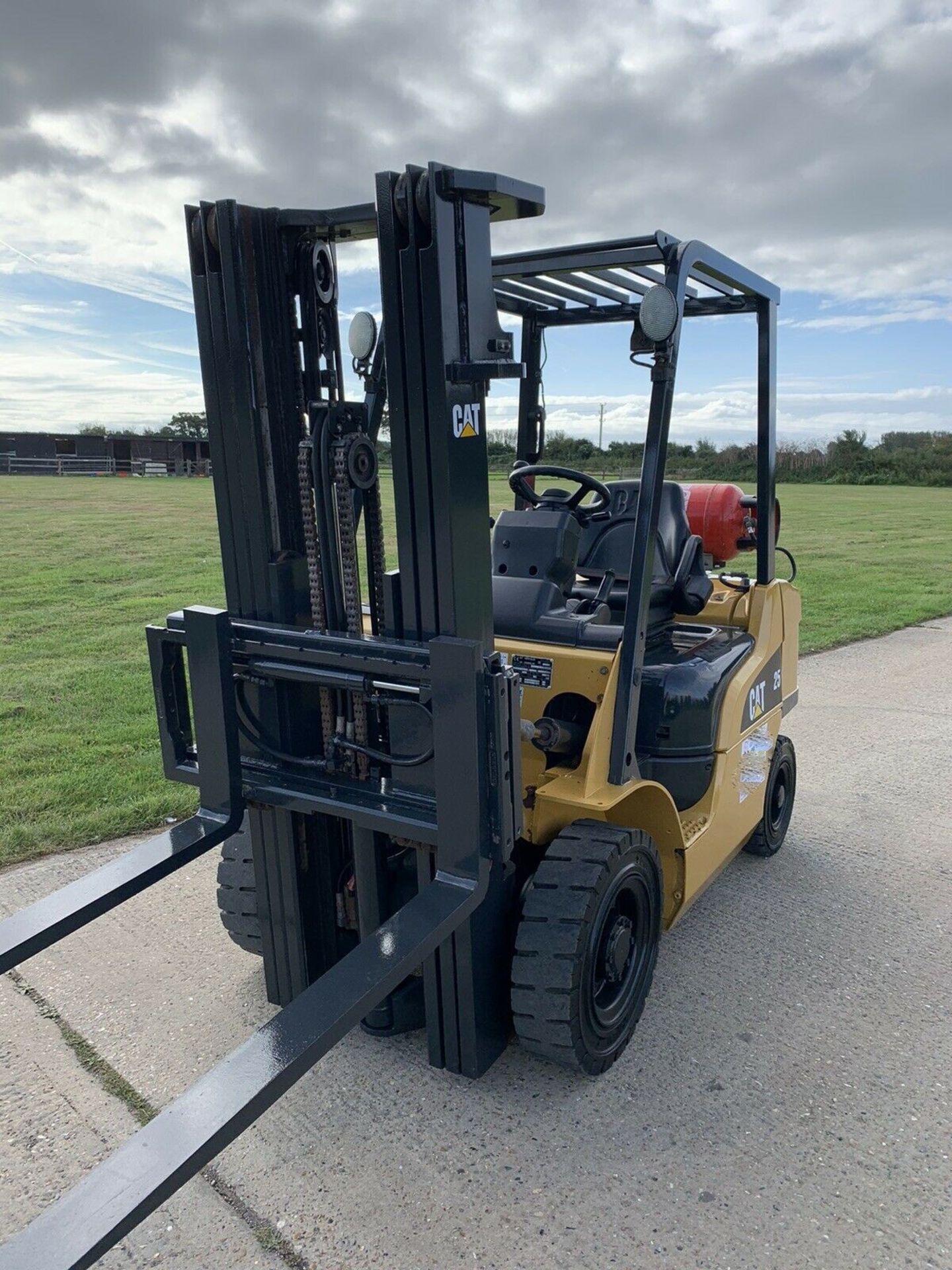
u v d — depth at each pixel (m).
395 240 2.17
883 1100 2.75
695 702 3.28
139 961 3.48
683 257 2.77
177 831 2.60
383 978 1.95
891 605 11.71
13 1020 3.12
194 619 2.55
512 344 2.38
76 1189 1.49
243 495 2.61
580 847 2.72
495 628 3.22
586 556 3.68
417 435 2.25
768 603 3.99
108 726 6.47
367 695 2.40
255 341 2.49
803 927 3.80
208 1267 2.17
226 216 2.41
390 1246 2.22
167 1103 2.72
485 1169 2.46
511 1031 2.95
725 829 3.51
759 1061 2.93
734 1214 2.31
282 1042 1.77
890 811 5.09
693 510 4.05
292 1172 2.45
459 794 2.24
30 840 4.47
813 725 6.71
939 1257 2.20
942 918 3.88
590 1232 2.26
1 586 13.10
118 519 23.56
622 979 2.91
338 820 2.97
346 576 2.58
